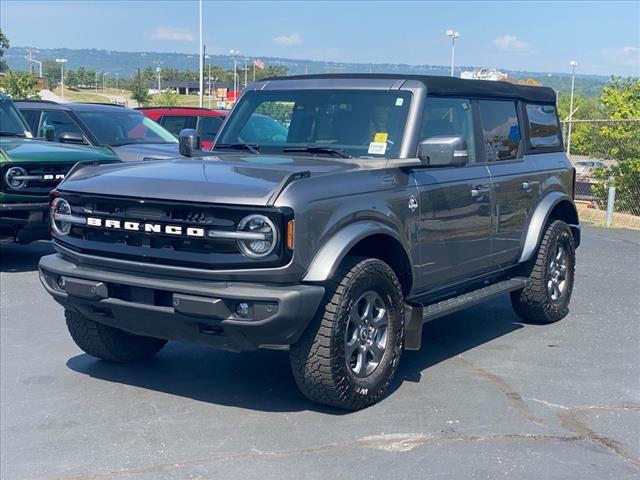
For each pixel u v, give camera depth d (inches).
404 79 252.4
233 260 194.9
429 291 253.1
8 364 258.1
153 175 215.0
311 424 209.3
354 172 219.3
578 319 328.5
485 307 348.2
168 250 202.8
